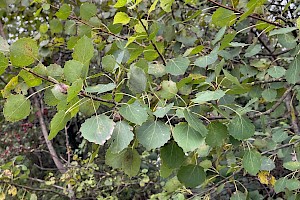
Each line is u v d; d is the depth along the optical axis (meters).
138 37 1.04
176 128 0.84
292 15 1.39
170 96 0.90
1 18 2.18
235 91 0.97
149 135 0.83
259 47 1.12
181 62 1.04
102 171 2.70
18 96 0.81
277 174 1.82
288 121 1.93
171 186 1.24
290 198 1.18
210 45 1.35
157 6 1.51
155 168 2.66
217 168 1.21
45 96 0.83
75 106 0.80
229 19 1.04
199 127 0.83
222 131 0.90
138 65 0.93
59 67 0.82
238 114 0.92
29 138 3.19
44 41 1.60
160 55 1.07
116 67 0.92
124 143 0.80
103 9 1.80
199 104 0.93
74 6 1.79
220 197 1.77
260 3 0.97
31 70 0.79
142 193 2.67
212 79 1.04
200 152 1.04
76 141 3.52
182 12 1.66
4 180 1.64
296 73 1.06
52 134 0.81
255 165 0.99
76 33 1.32
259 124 1.64
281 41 1.08
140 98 0.90
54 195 2.68
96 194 2.42
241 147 1.18
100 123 0.78
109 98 0.87
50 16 1.92
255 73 1.20
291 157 1.30
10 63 0.80
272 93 1.21
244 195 1.17
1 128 3.13
